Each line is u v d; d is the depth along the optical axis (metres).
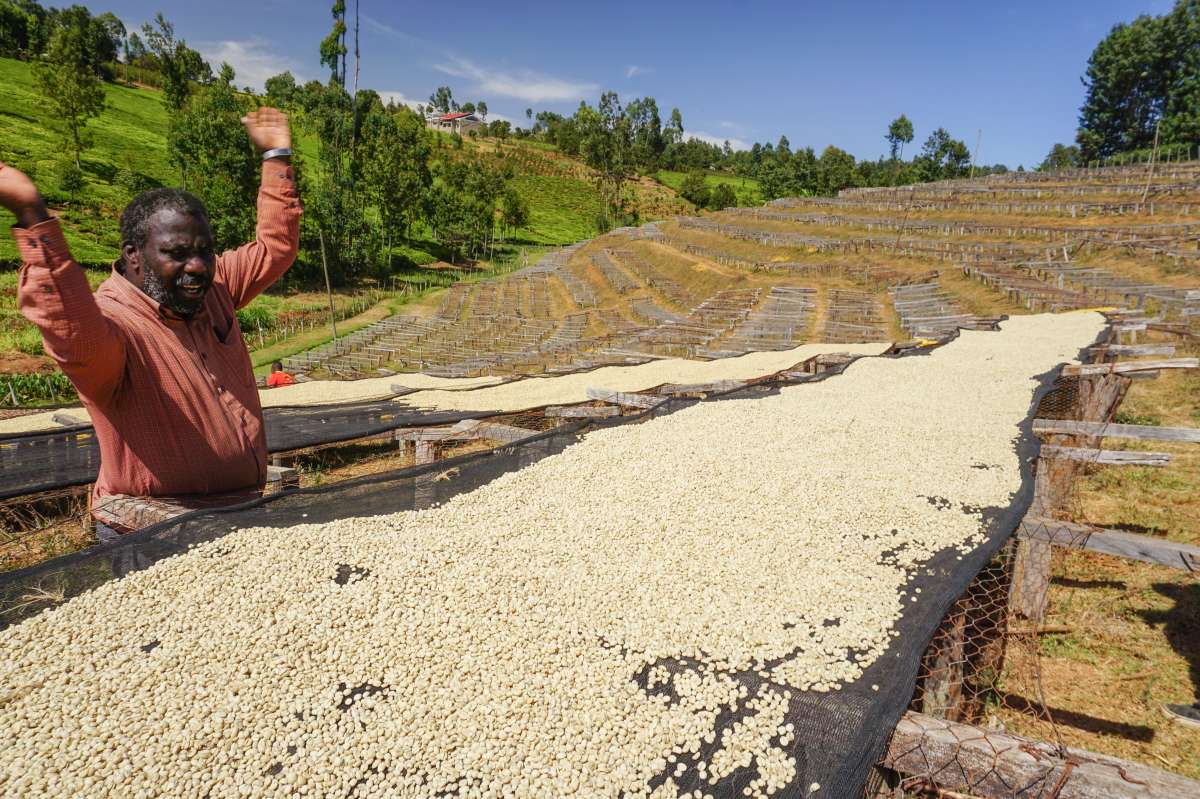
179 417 3.08
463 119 117.50
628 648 2.97
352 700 2.56
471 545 3.85
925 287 24.91
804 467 5.47
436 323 32.94
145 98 73.31
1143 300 16.25
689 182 89.44
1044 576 5.93
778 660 2.92
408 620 3.05
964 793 2.17
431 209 59.88
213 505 3.43
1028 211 37.09
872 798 2.26
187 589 3.09
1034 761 2.06
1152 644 5.76
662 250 46.59
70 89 43.78
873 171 81.94
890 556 4.00
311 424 8.47
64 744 2.22
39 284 2.23
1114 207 32.94
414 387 11.91
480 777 2.24
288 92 59.44
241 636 2.82
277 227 3.39
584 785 2.22
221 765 2.22
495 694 2.62
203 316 3.14
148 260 2.75
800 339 19.25
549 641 2.98
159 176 48.47
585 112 97.31
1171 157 59.00
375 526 4.01
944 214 41.53
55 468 6.17
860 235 39.97
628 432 6.39
